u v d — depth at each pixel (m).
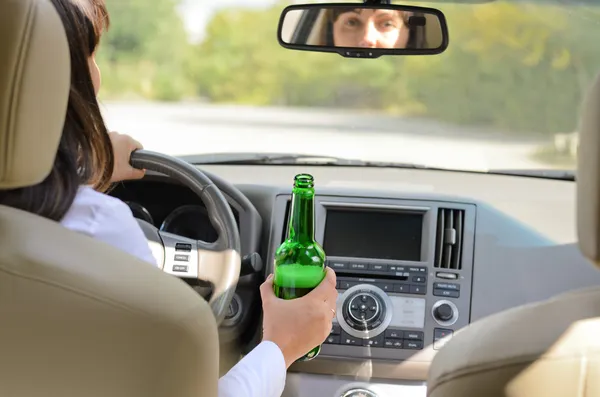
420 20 2.27
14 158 0.96
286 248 1.60
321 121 3.35
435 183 2.57
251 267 2.14
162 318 1.00
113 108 5.49
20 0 0.95
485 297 2.26
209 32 6.54
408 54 2.30
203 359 1.04
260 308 2.32
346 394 2.20
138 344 1.00
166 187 2.46
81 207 1.17
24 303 0.98
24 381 1.02
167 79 6.17
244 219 2.32
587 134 1.00
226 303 1.96
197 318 1.03
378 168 2.71
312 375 2.22
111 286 0.99
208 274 2.01
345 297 2.24
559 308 1.05
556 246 2.30
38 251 1.00
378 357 2.21
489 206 2.34
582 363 1.00
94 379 1.01
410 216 2.35
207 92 6.23
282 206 2.40
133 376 1.01
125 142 2.03
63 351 1.00
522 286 2.27
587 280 2.26
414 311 2.24
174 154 2.76
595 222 0.99
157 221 2.48
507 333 1.05
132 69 5.80
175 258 2.01
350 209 2.36
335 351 2.21
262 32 5.74
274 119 4.03
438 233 2.31
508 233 2.31
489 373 1.05
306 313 1.44
